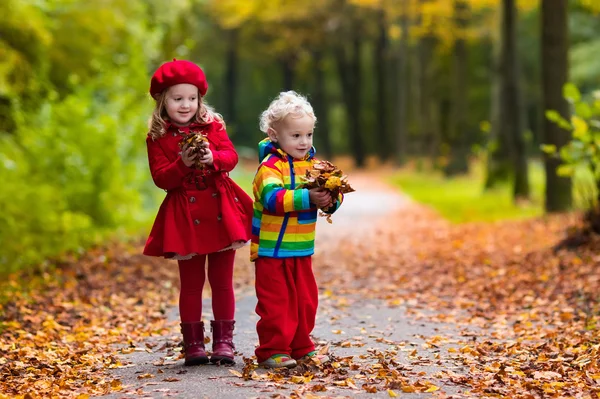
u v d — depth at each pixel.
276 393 5.39
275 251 6.14
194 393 5.46
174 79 6.20
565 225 15.27
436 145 41.84
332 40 52.09
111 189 17.92
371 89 71.06
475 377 6.15
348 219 21.98
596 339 7.45
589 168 12.55
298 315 6.27
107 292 10.64
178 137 6.29
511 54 22.84
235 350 7.05
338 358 6.55
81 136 17.38
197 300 6.44
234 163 6.27
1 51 12.32
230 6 39.44
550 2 16.77
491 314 9.13
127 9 15.85
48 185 15.88
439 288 11.03
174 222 6.17
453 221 19.97
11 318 8.80
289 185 6.18
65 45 14.37
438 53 38.50
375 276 12.39
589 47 34.25
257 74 71.25
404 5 34.66
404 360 6.75
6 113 14.84
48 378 6.21
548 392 5.70
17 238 13.16
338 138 76.62
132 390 5.62
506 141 25.36
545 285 10.48
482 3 27.84
